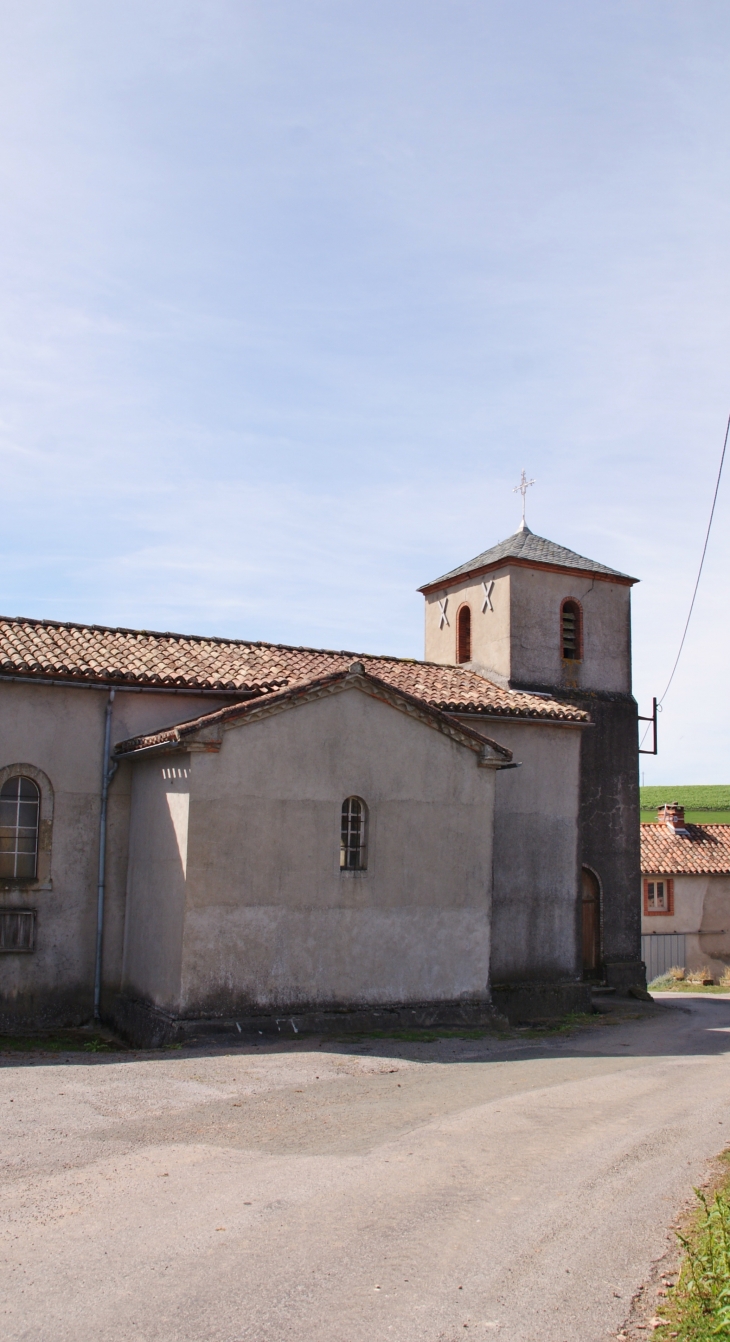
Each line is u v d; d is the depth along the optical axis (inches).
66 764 702.5
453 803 717.3
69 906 695.1
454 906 708.7
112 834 711.7
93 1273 257.4
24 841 691.4
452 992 701.9
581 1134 403.5
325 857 659.4
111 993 699.4
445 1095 467.8
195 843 615.2
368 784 682.2
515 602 963.3
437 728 712.4
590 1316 240.8
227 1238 282.0
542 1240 288.0
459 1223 299.0
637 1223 303.3
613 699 998.4
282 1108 431.8
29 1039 648.4
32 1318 232.2
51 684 695.1
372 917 673.6
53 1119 402.6
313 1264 265.9
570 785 899.4
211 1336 225.3
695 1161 369.4
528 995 842.2
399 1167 350.9
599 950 956.6
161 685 720.3
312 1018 637.9
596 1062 584.7
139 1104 430.9
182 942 606.9
